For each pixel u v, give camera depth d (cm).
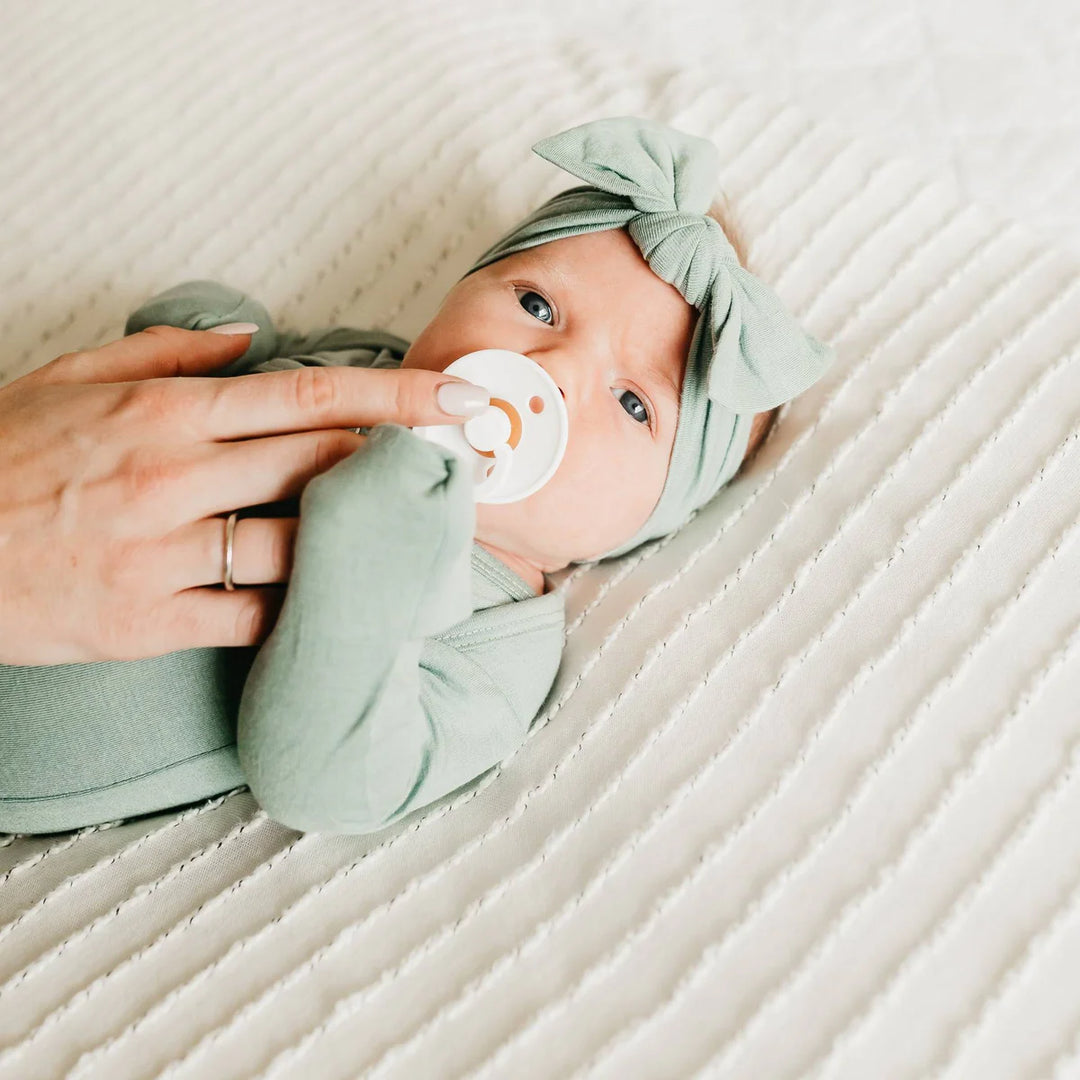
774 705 71
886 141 112
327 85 115
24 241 107
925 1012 59
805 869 65
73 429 60
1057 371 83
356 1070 59
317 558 56
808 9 124
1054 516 76
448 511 58
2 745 66
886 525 78
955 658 71
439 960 64
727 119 110
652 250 77
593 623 81
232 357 78
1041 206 106
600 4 126
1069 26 119
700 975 61
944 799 66
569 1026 60
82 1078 59
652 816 68
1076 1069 57
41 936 65
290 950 64
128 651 60
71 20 119
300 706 58
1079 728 68
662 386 78
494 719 72
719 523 84
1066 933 61
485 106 113
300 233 108
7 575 58
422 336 80
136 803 69
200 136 112
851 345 90
